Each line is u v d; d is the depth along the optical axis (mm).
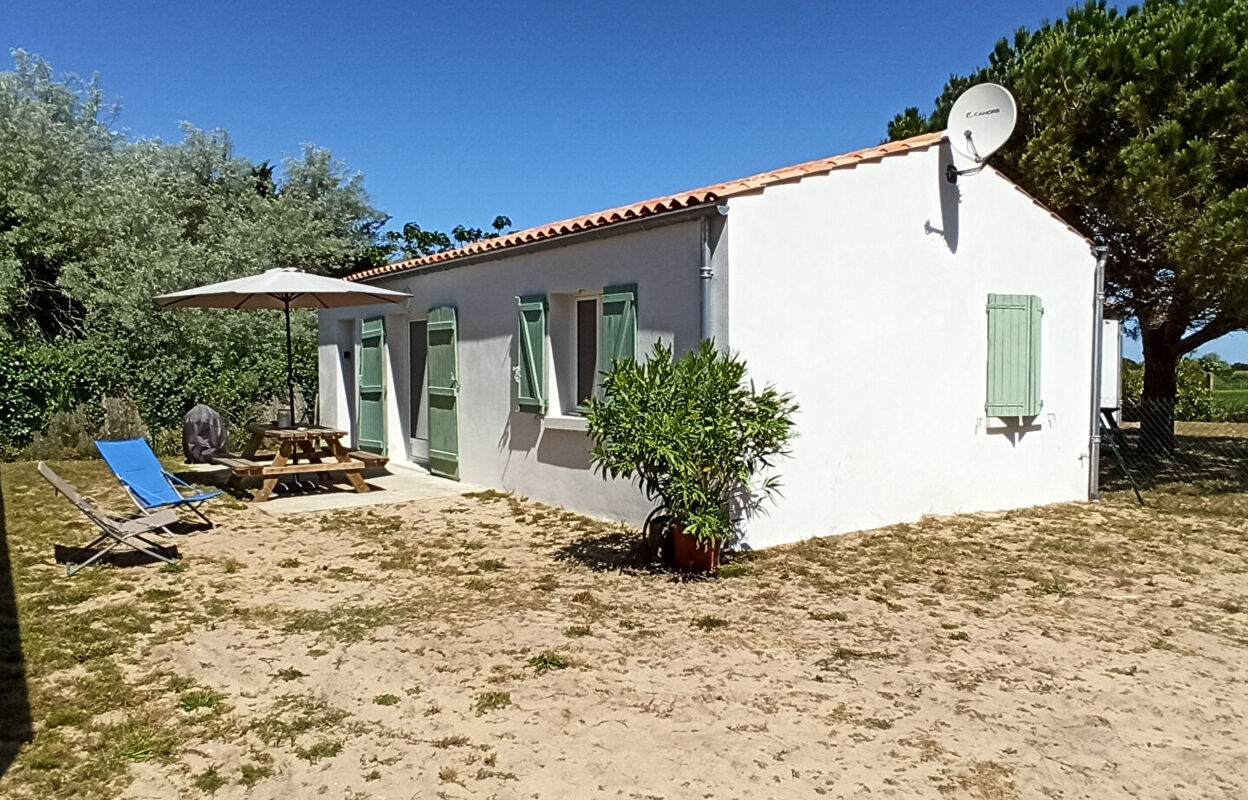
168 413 13875
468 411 10344
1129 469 12219
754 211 6883
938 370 8273
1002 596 5793
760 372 6977
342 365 13539
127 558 6801
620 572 6336
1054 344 9172
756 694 4109
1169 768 3422
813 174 7230
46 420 12805
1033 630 5094
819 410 7418
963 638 4934
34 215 15242
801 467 7336
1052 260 9109
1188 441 15812
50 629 5000
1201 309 11344
